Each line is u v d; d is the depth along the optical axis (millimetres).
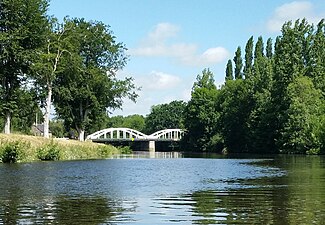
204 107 113188
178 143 125125
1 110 52969
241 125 99750
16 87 54438
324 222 12648
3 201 16516
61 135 103625
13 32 50438
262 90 92812
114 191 19578
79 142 61656
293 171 31891
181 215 13852
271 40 126562
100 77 65188
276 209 14773
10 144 43094
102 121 71625
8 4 50062
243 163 44875
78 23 67562
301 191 19453
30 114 61438
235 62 132000
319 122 75250
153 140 120500
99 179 25266
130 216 13703
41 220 13055
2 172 30000
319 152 74375
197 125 113938
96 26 67625
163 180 24812
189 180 24906
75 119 68438
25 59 51281
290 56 83812
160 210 14703
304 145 75938
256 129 87625
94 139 108875
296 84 78438
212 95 115125
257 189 20297
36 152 47000
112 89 68188
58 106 66250
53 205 15641
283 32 87562
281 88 83188
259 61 105938
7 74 52625
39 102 61375
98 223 12719
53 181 23984
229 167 37562
